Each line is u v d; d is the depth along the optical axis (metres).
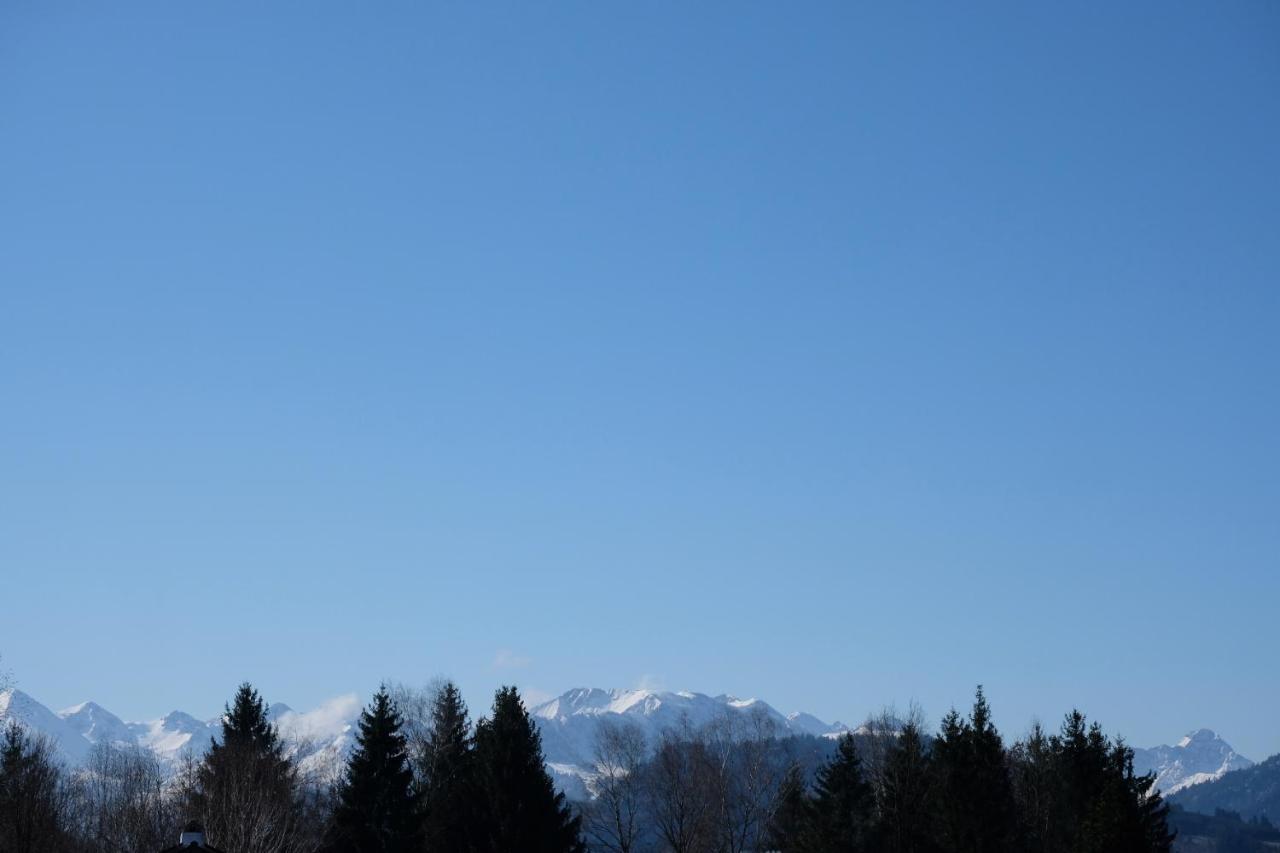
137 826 108.56
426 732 128.12
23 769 108.00
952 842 116.31
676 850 123.62
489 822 112.50
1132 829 102.62
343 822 110.94
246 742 125.38
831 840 123.50
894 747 131.62
